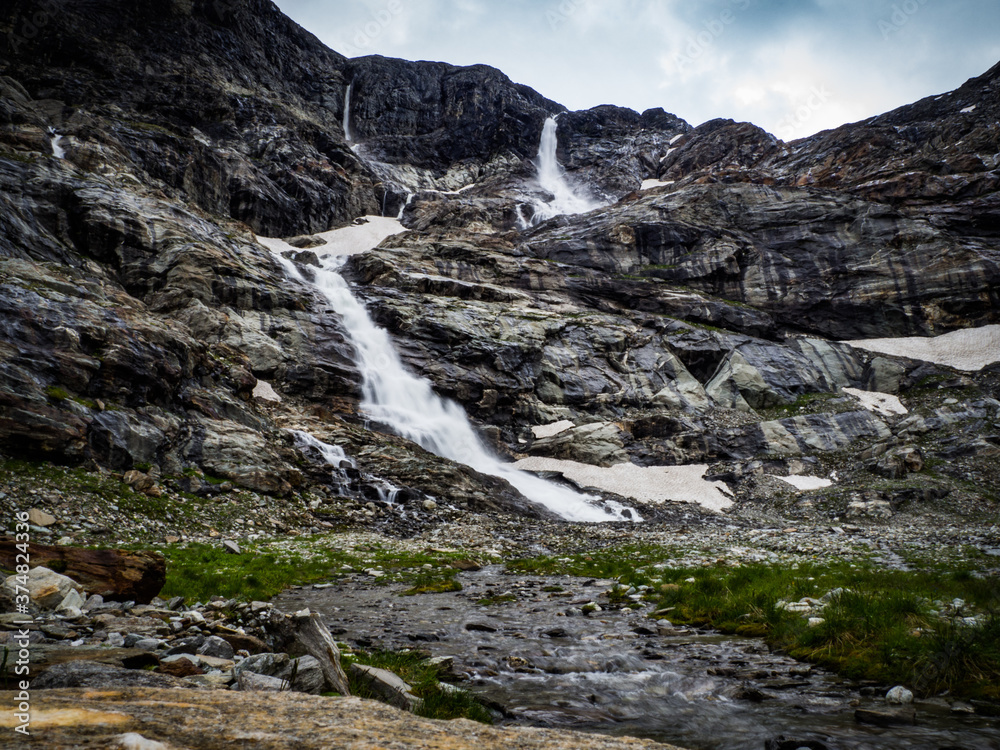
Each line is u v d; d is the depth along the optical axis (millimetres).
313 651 6406
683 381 57781
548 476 43906
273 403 39812
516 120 126000
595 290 67688
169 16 97000
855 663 7598
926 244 66312
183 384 32000
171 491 25078
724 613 11117
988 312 62625
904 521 36312
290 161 90812
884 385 58750
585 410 53906
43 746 2141
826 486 44000
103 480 23141
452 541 26484
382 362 49156
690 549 23938
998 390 53688
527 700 6539
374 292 57688
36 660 4570
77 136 62000
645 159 122312
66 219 44312
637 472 45594
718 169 107938
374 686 5906
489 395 50406
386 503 31828
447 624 10945
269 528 25266
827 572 16062
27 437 22172
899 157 86562
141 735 2434
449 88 131000
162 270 45312
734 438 50219
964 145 82312
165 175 68000
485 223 91188
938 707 6141
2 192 40406
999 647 6961
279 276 53344
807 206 73250
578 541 27969
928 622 8648
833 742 5191
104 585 9023
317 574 17328
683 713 6125
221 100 89375
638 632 10336
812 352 62688
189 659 5320
